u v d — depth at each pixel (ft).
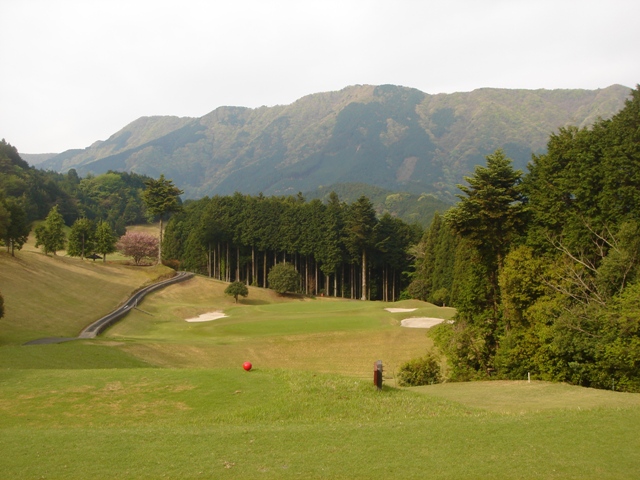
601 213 115.14
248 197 409.90
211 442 46.98
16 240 253.65
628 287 99.81
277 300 311.68
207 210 372.17
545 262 116.06
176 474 39.86
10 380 74.28
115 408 63.36
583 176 117.70
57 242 311.68
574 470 40.40
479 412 65.41
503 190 124.47
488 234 126.41
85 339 135.33
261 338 158.92
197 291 296.51
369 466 41.32
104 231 352.49
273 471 40.40
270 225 353.72
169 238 425.69
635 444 45.70
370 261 355.15
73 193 647.56
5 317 160.35
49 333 152.46
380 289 386.11
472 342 122.31
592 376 103.09
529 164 134.82
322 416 60.29
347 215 358.84
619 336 96.22
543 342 107.55
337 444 46.34
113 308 215.10
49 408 63.46
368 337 163.32
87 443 46.96
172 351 135.85
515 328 116.88
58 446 46.11
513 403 79.10
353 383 72.13
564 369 106.52
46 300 196.85
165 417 60.39
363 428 51.24
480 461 42.24
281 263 328.29
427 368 115.24
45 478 39.22
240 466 41.34
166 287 285.23
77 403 65.10
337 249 342.44
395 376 124.67
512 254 118.11
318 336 161.79
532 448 45.01
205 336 174.60
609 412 56.65
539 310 107.76
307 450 44.88
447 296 276.62
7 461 42.47
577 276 107.65
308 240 346.54
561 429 49.93
